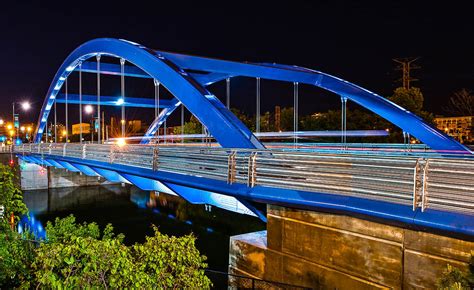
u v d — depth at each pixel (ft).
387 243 27.91
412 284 26.55
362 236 29.35
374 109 61.77
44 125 159.74
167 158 46.91
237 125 42.01
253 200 34.94
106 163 63.10
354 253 29.73
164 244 18.17
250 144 39.55
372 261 28.71
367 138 120.16
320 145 85.51
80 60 105.60
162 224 100.37
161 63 53.01
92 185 149.79
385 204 25.70
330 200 28.60
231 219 100.17
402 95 124.06
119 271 16.90
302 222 33.37
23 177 139.64
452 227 22.31
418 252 26.35
